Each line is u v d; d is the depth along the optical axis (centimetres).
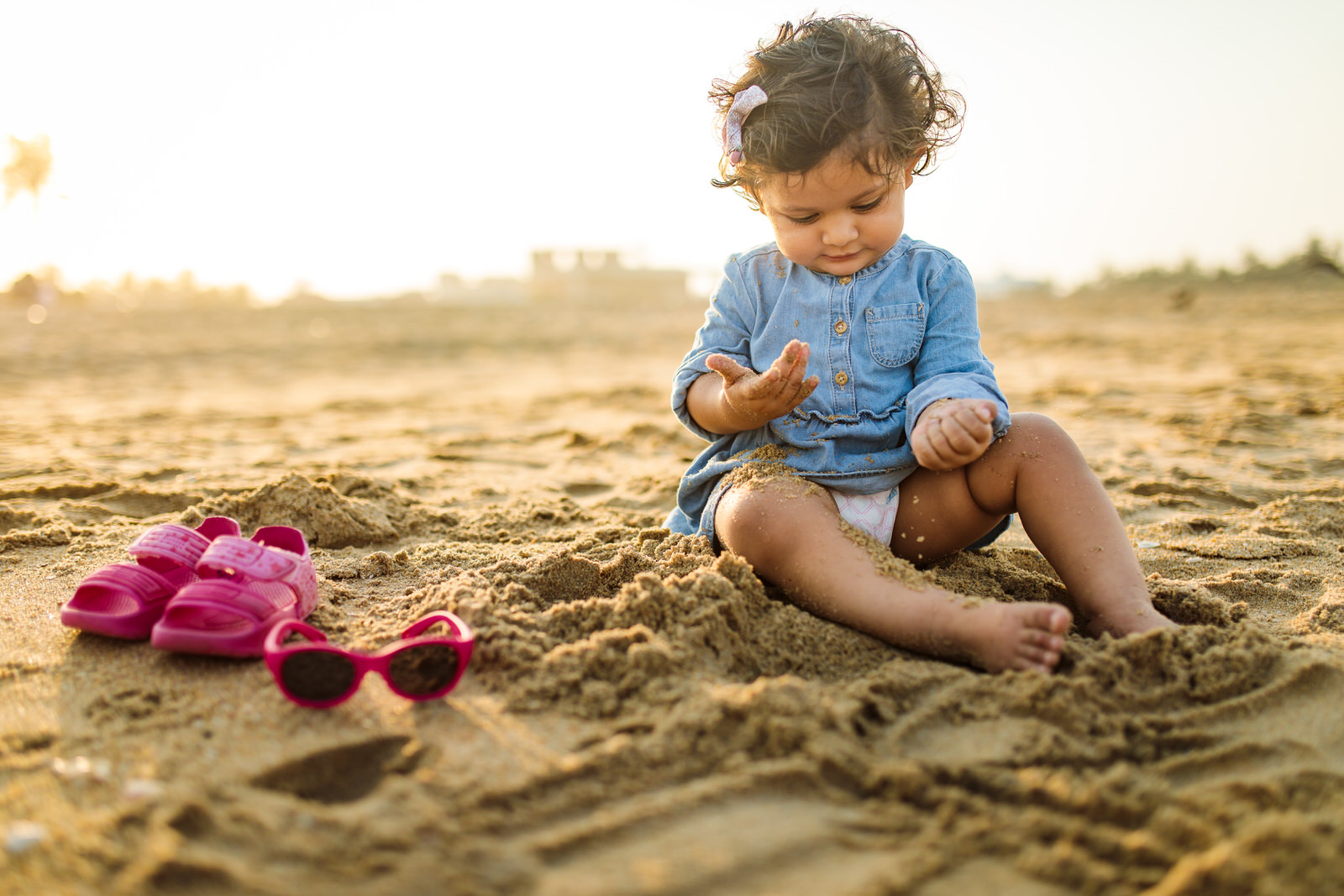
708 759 133
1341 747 138
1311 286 2925
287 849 113
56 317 2411
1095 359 1053
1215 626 184
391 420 687
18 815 121
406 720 146
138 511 324
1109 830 117
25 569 233
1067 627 162
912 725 143
